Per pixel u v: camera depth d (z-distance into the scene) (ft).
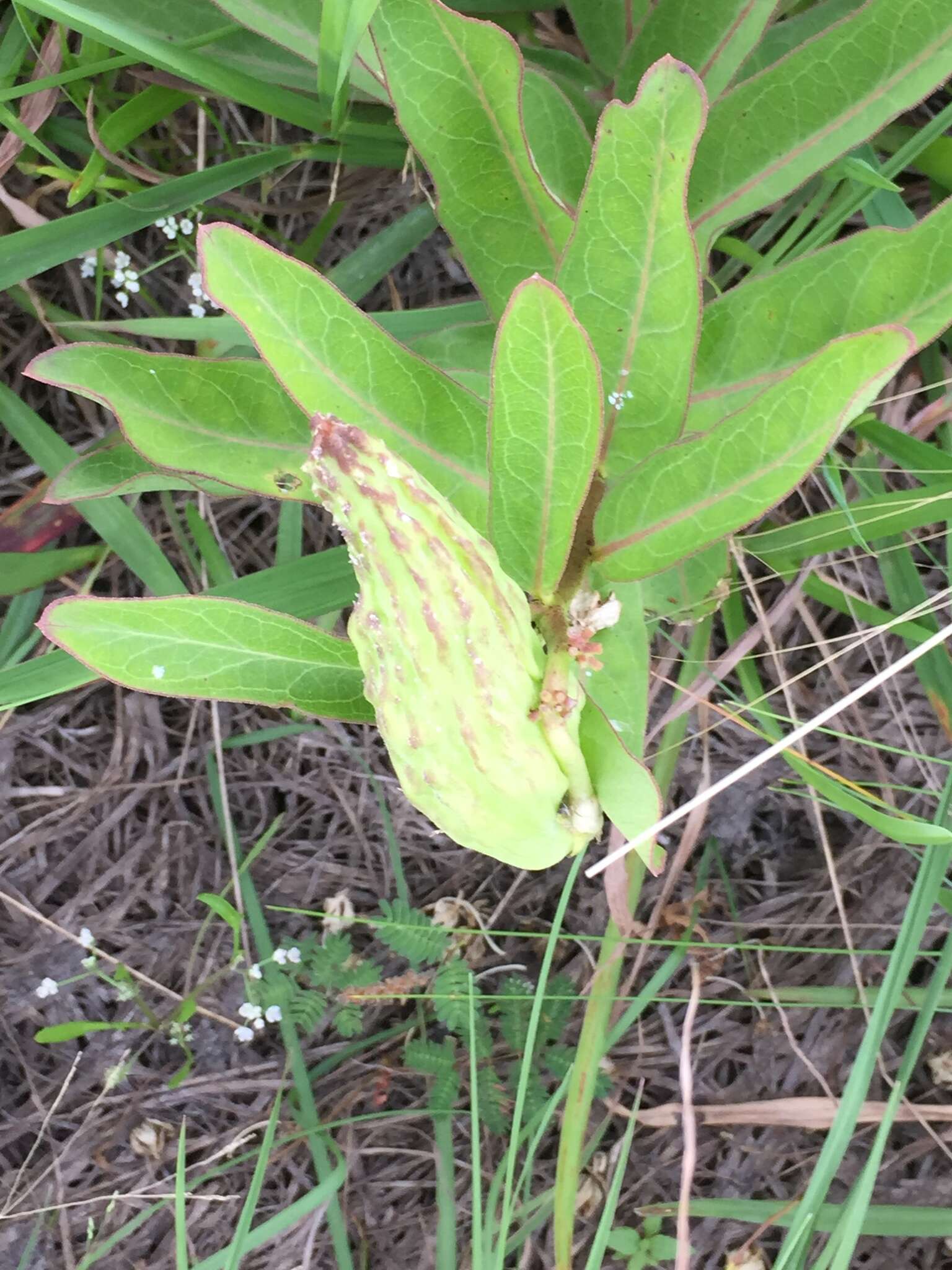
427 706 0.69
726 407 0.87
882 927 1.27
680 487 0.76
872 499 1.06
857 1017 1.29
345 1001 1.31
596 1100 1.31
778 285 0.83
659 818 0.80
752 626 1.15
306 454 0.88
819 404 0.68
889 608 1.22
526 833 0.76
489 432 0.72
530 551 0.76
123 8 1.00
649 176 0.72
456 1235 1.28
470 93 0.81
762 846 1.30
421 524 0.64
